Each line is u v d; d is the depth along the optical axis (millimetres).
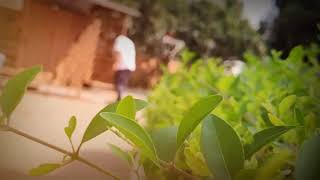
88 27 16297
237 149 729
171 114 2078
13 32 13016
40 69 828
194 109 742
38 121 4781
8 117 812
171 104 2264
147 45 19484
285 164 778
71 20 15797
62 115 5629
